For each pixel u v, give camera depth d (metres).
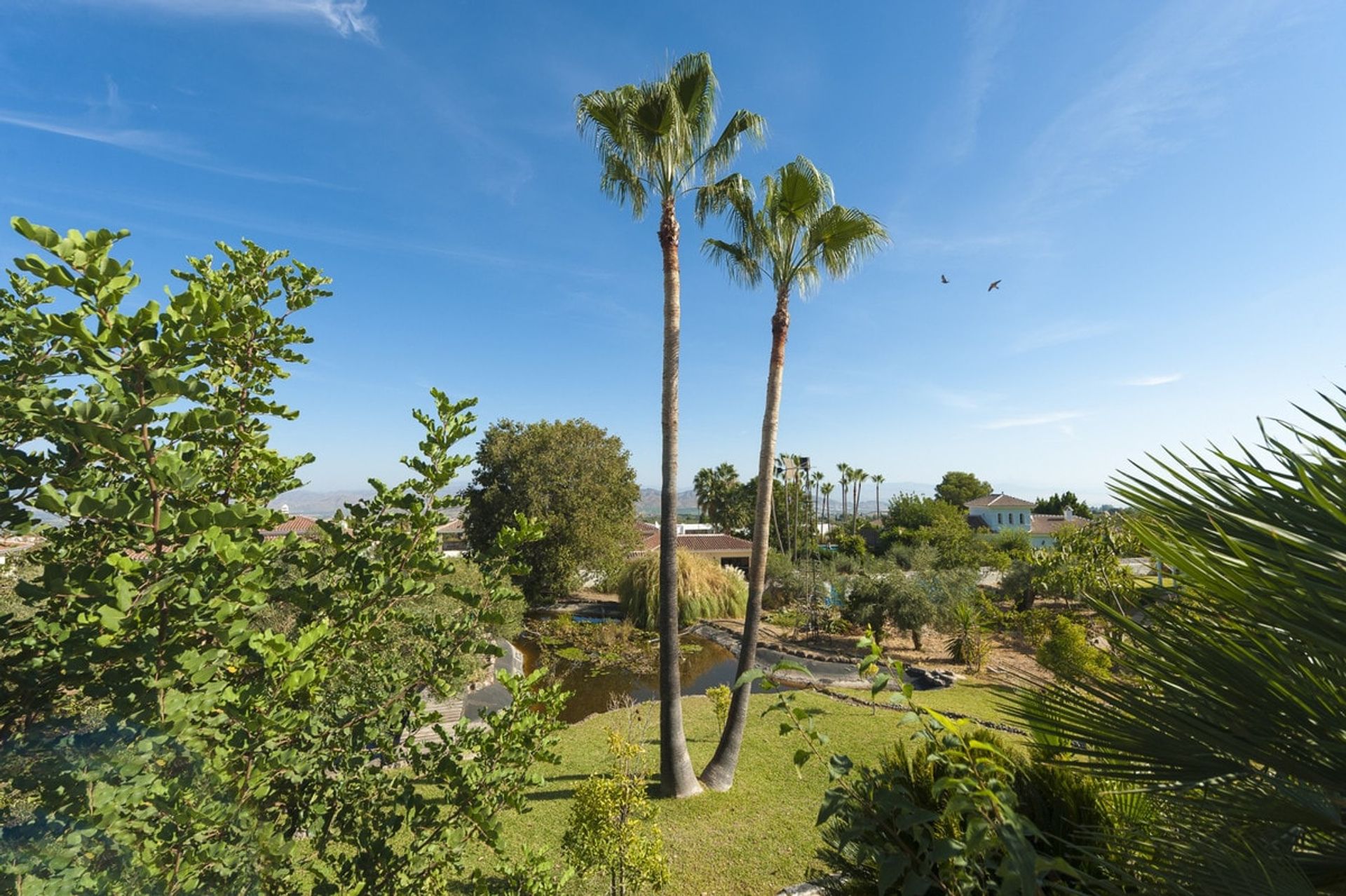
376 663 2.33
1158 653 2.01
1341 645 1.52
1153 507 2.28
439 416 2.35
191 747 1.63
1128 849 1.95
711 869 6.06
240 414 2.24
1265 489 2.05
